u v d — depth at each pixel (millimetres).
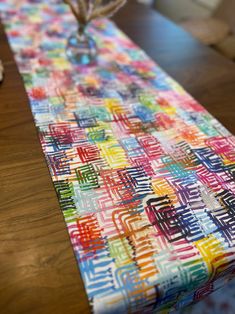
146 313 515
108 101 847
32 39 1089
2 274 445
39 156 646
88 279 452
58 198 563
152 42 1185
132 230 523
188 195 605
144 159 676
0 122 718
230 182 653
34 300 425
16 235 495
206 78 1015
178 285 481
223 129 808
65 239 499
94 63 1011
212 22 1835
